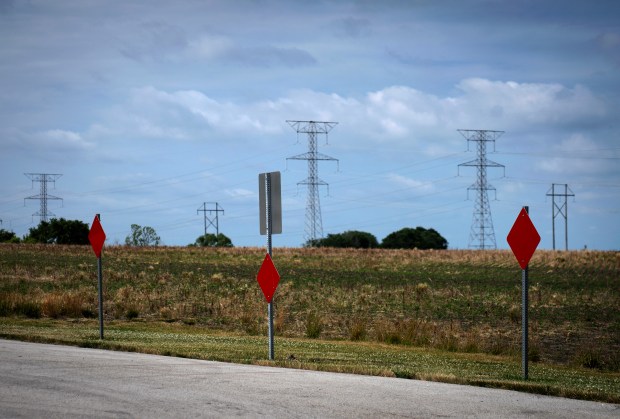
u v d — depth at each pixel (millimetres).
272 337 15562
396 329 24719
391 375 13352
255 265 62562
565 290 44625
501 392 11703
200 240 105562
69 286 39406
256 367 13844
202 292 39250
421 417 9453
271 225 15672
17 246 71938
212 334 24594
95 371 12352
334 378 12562
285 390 11031
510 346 23906
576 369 19016
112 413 9133
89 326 25297
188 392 10625
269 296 15617
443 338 23641
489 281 51562
